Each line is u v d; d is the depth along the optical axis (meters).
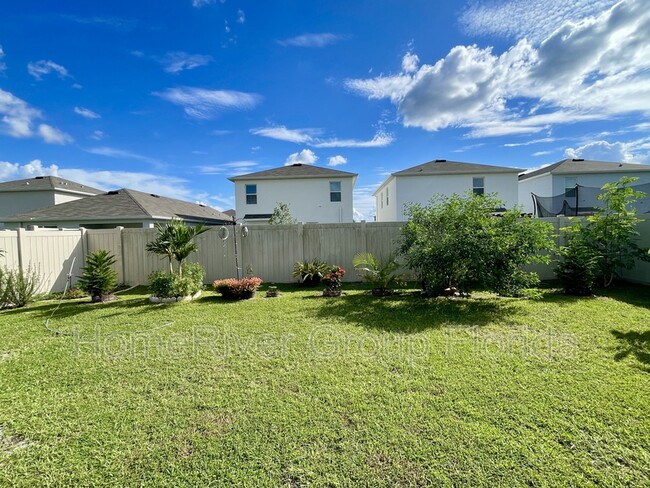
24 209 20.00
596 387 2.84
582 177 18.83
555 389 2.82
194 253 8.98
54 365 3.52
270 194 18.23
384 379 3.06
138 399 2.79
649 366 3.26
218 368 3.38
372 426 2.36
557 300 6.12
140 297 7.32
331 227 8.89
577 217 8.18
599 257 6.82
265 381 3.07
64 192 20.56
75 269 8.55
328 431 2.32
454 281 6.48
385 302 6.24
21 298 6.55
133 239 8.94
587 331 4.34
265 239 8.95
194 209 22.92
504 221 6.16
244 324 4.96
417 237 6.64
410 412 2.52
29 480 1.93
